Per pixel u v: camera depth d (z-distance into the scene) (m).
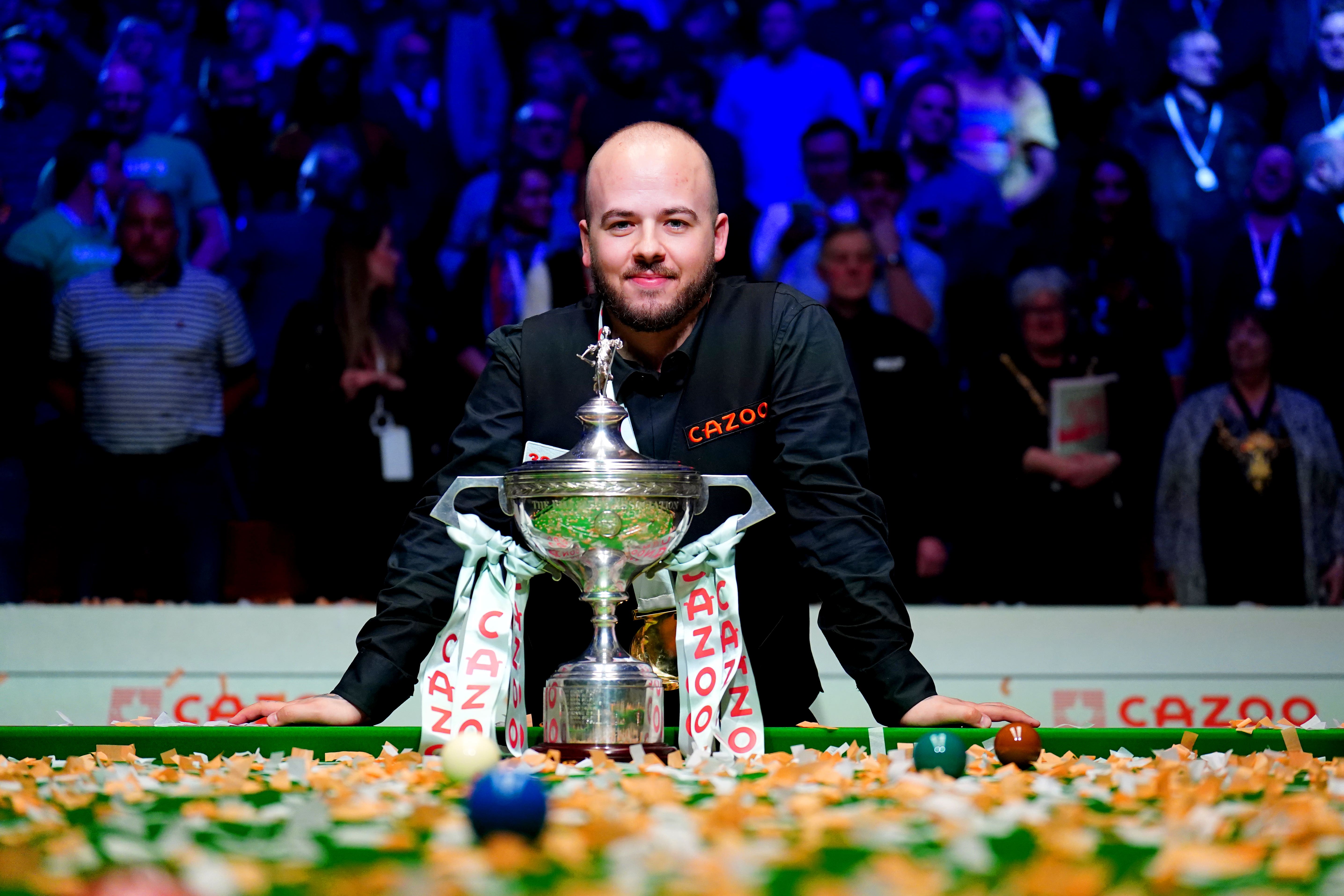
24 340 5.54
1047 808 1.26
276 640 4.29
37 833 1.12
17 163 5.71
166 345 5.32
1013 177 5.78
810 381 1.98
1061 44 5.89
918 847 1.05
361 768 1.49
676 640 1.88
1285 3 5.84
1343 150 5.77
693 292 1.92
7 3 5.75
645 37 5.88
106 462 5.32
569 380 2.03
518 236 5.75
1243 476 5.45
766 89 5.85
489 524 1.95
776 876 0.94
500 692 1.73
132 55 5.75
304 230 5.66
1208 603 5.45
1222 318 5.66
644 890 0.87
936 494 5.43
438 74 5.85
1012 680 4.24
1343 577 5.45
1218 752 1.71
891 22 5.91
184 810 1.22
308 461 5.49
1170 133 5.84
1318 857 1.01
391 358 5.56
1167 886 0.88
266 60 5.82
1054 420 5.48
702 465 2.01
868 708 3.99
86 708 4.23
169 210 5.53
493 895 0.86
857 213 5.71
